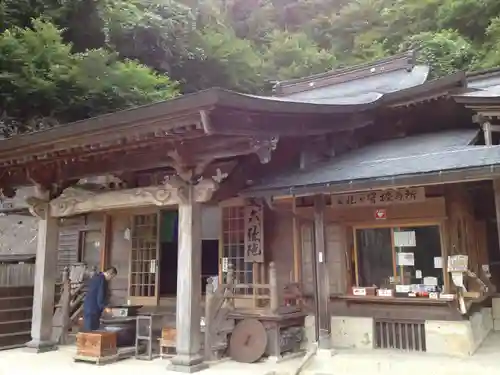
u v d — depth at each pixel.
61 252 12.55
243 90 22.17
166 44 18.48
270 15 32.47
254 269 8.63
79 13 15.85
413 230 7.54
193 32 19.78
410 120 9.46
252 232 8.70
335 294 7.80
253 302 8.50
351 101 8.91
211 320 6.95
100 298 7.66
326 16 32.34
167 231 10.75
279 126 6.45
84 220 12.05
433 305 7.09
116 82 14.34
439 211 7.21
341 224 8.02
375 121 9.55
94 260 12.01
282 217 8.71
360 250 7.95
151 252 10.23
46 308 8.02
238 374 5.96
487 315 8.66
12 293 9.29
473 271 7.72
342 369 6.45
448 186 7.23
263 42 30.27
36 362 6.96
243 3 32.34
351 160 7.69
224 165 7.04
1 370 6.45
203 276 13.77
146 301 10.07
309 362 6.62
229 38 22.61
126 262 10.70
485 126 7.42
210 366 6.44
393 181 5.86
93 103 13.91
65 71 13.11
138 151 6.76
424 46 23.19
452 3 25.08
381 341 7.48
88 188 8.72
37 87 12.57
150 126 5.55
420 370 6.07
